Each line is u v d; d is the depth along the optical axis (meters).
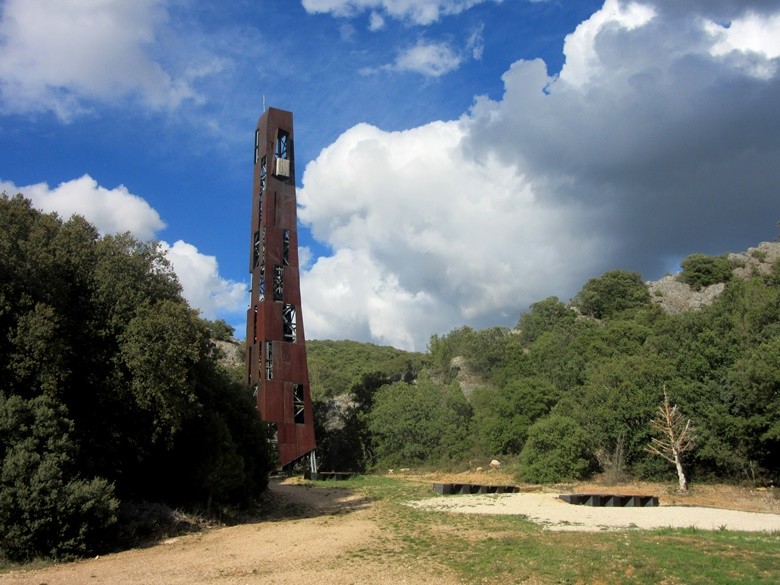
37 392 17.70
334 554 15.14
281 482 38.28
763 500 27.59
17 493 15.36
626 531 16.78
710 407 33.41
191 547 17.14
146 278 21.27
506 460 44.97
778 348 33.16
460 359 83.31
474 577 12.30
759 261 97.12
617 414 35.41
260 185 46.78
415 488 32.59
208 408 23.89
